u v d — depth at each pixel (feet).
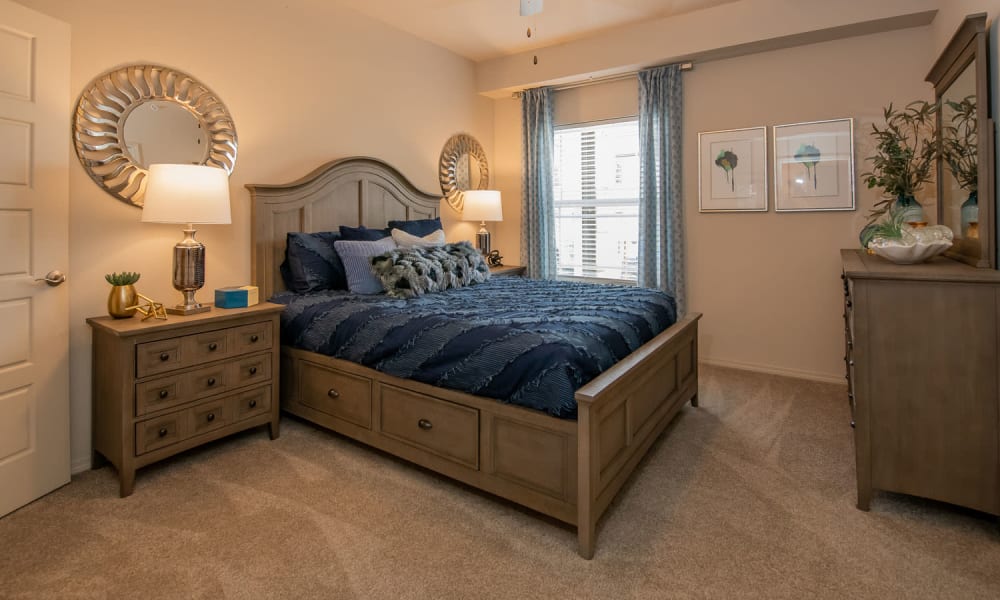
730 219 13.55
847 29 11.36
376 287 10.46
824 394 11.53
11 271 6.79
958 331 6.26
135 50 8.76
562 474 6.20
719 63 13.35
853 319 6.78
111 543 6.19
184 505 7.04
